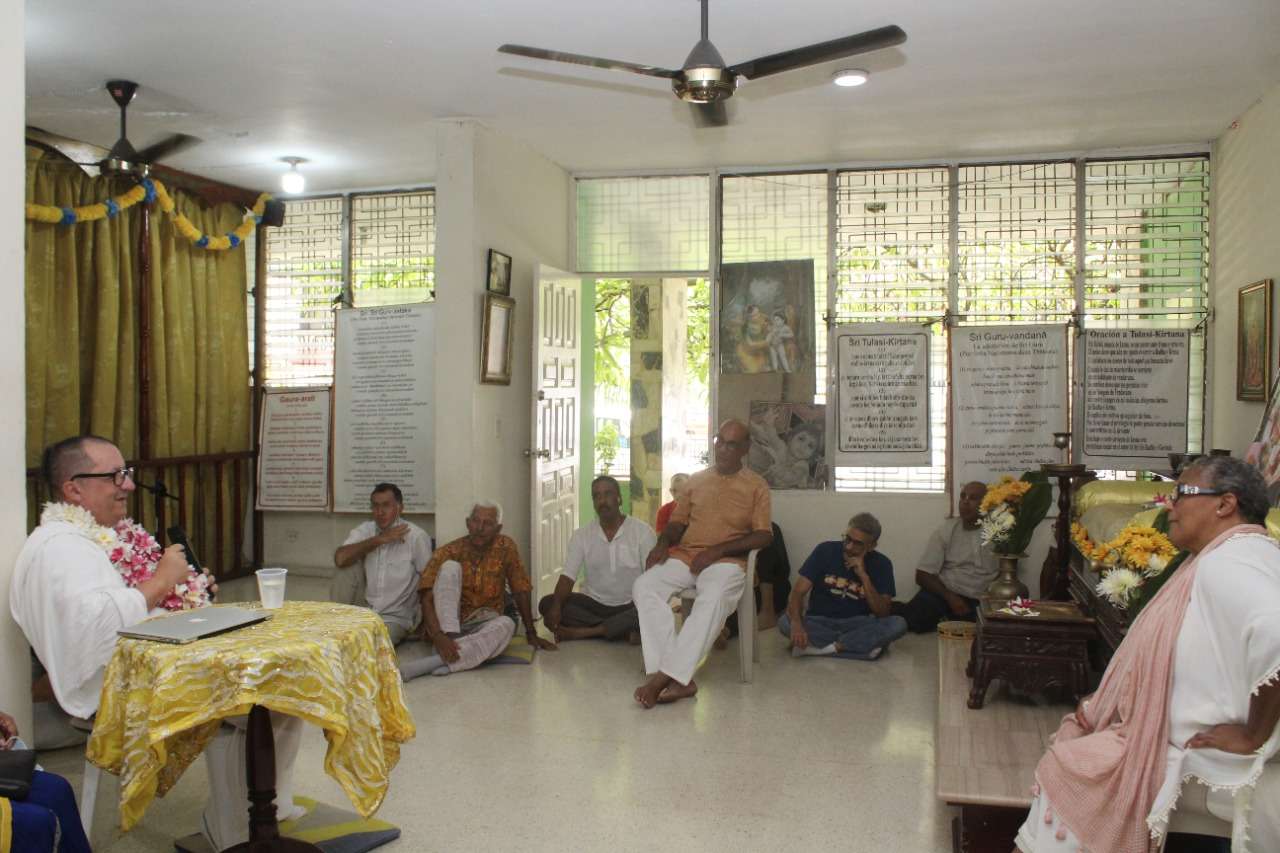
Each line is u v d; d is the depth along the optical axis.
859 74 4.71
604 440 10.17
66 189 5.93
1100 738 2.54
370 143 6.09
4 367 2.94
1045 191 6.42
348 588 5.58
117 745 2.63
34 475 5.64
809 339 6.65
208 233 7.03
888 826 3.26
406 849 3.09
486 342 5.70
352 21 4.12
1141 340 6.25
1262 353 5.18
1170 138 6.06
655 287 8.60
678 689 4.58
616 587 5.72
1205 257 6.23
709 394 6.79
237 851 2.77
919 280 6.57
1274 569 2.32
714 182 6.78
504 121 5.66
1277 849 2.30
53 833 2.33
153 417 6.55
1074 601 4.50
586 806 3.41
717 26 4.19
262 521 7.57
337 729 2.56
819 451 6.61
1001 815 3.00
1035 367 6.35
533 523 6.16
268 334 7.57
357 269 7.45
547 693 4.70
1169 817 2.46
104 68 4.70
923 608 5.87
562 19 4.11
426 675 4.96
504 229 6.00
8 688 3.00
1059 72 4.79
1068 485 4.75
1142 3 3.92
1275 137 5.04
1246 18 4.07
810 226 6.70
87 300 6.09
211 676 2.48
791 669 5.14
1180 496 2.55
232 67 4.70
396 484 7.08
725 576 4.72
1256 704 2.25
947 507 6.44
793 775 3.70
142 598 3.04
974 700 3.89
